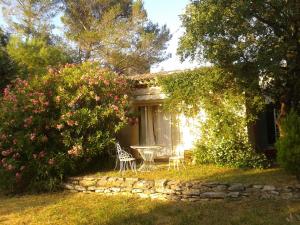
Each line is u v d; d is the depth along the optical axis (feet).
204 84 45.57
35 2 99.30
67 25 99.14
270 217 28.53
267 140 54.49
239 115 44.73
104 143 45.16
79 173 45.19
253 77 36.81
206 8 33.81
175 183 36.04
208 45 34.71
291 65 37.27
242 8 32.45
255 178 36.58
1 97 49.49
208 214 30.30
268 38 34.76
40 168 41.88
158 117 53.78
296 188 32.40
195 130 49.34
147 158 46.55
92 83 45.73
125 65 98.48
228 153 43.96
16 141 41.86
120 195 38.32
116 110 46.01
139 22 96.17
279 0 33.81
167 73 52.01
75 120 43.16
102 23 96.02
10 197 40.93
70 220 30.71
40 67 73.61
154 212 31.86
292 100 41.55
